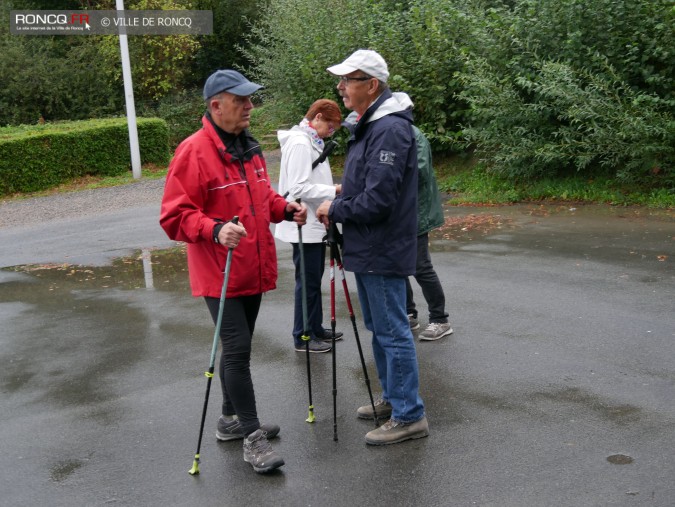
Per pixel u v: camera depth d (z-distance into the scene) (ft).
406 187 12.39
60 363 18.28
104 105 84.74
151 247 32.86
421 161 17.31
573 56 34.88
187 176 12.07
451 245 28.40
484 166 41.37
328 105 16.92
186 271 27.66
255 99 86.94
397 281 12.58
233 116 12.22
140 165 60.08
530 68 36.94
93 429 14.23
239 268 12.30
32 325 21.84
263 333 19.60
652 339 17.03
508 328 18.51
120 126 61.31
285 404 14.85
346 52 47.85
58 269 29.53
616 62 34.24
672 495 10.59
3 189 55.21
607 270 23.13
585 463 11.68
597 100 32.55
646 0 33.83
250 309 13.08
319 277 17.76
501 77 38.27
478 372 15.80
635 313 18.90
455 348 17.35
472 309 20.26
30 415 15.11
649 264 23.47
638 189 33.91
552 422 13.23
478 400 14.39
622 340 17.08
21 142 55.52
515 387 14.88
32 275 28.76
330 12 50.83
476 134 37.78
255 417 12.38
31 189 56.34
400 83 43.68
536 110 35.68
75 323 21.74
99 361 18.25
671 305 19.34
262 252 12.66
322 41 49.62
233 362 12.26
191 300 23.48
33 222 43.55
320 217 12.65
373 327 13.26
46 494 11.77
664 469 11.34
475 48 41.27
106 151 60.75
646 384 14.60
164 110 83.66
